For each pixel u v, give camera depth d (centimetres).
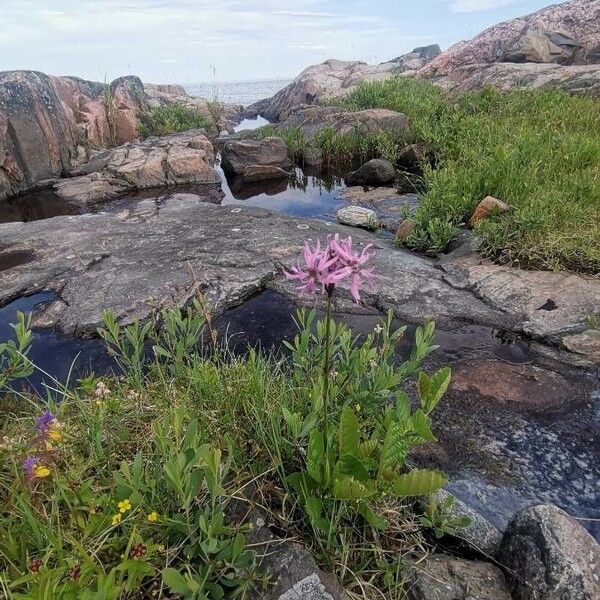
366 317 466
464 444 313
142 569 173
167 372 365
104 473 241
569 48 1933
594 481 287
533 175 659
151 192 1149
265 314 474
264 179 1260
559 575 188
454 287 510
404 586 202
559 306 456
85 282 527
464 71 1986
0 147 1080
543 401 353
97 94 1648
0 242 667
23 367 297
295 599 181
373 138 1276
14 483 209
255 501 224
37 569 164
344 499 198
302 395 288
